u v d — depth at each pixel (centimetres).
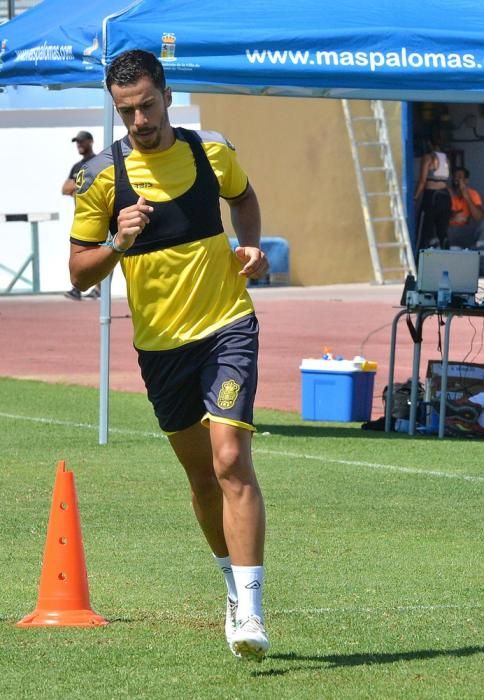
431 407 2689
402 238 6212
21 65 2575
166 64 2381
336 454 2414
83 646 1245
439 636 1283
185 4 2445
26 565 1597
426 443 2545
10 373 3612
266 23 2430
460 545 1708
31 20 2708
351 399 2825
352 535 1766
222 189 1258
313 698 1094
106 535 1759
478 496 2030
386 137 6194
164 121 1204
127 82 1184
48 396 3186
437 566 1591
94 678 1149
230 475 1178
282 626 1316
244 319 1217
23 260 6116
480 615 1365
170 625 1324
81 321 4906
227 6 2453
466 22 2502
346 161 6188
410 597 1442
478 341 4147
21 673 1164
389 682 1138
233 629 1243
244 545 1166
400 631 1300
